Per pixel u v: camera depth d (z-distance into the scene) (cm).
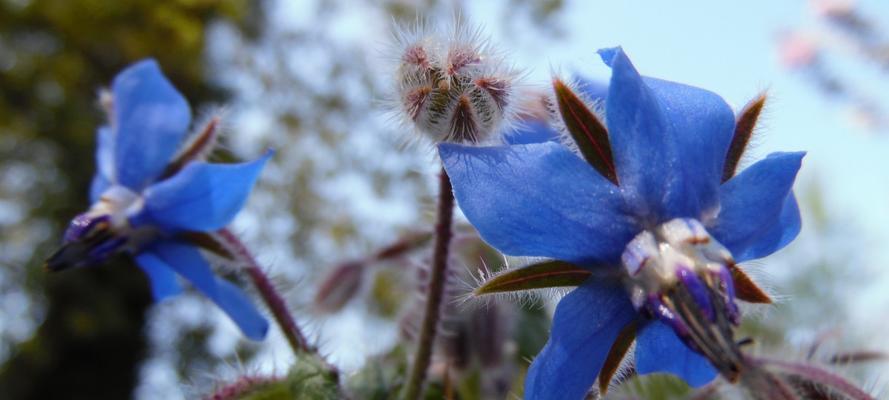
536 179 9
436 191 11
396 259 15
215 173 11
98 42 56
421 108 10
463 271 13
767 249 9
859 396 10
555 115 9
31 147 58
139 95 12
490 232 9
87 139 58
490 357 12
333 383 11
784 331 13
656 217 9
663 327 9
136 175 12
